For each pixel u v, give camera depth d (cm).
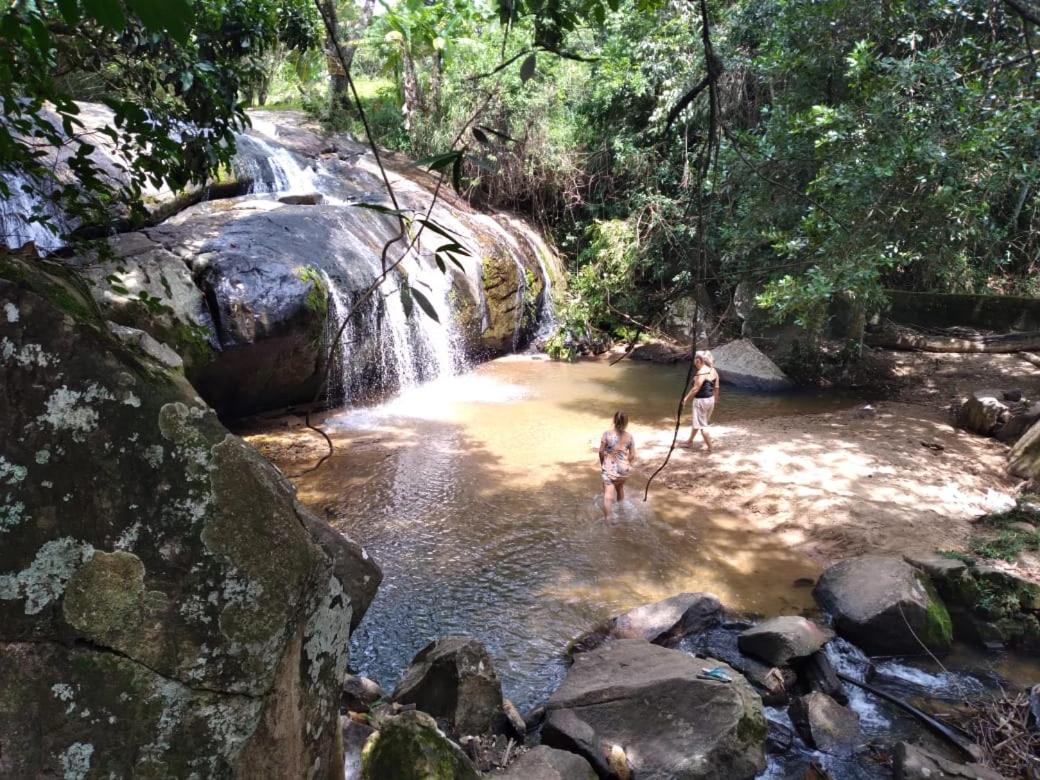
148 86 352
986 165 749
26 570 140
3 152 241
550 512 867
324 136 1745
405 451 1053
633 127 1769
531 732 514
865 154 768
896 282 1712
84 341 144
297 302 1029
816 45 916
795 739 521
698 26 1433
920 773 458
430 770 324
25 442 140
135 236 993
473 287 1494
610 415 1266
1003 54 656
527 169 1806
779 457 1012
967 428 1138
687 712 493
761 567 753
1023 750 496
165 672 149
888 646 630
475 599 679
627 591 702
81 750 143
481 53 1595
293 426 1117
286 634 162
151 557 148
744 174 899
